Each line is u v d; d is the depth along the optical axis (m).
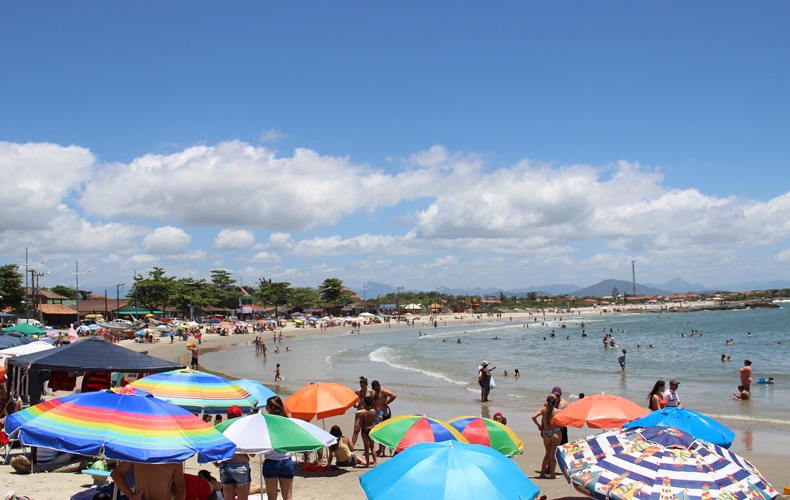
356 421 15.33
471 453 7.18
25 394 17.23
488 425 12.64
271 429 9.41
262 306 155.00
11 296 76.31
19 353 19.42
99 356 12.94
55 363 12.36
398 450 11.18
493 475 6.84
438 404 27.39
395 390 32.38
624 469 8.20
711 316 153.88
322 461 14.60
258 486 12.12
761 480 8.01
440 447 7.28
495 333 100.75
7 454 12.23
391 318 153.38
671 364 45.62
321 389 14.41
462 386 34.06
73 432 6.90
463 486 6.61
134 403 7.47
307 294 164.62
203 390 12.26
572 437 20.06
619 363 42.81
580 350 61.41
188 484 8.16
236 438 9.09
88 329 58.06
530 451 17.86
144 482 7.27
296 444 9.27
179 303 115.62
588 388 32.69
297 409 14.00
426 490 6.59
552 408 13.51
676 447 8.34
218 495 8.64
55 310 85.00
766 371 39.91
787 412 24.11
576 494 12.17
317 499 11.73
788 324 108.00
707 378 36.16
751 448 18.09
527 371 42.09
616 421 12.21
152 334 74.50
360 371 43.84
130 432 7.03
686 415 10.45
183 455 6.96
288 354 62.03
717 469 8.00
